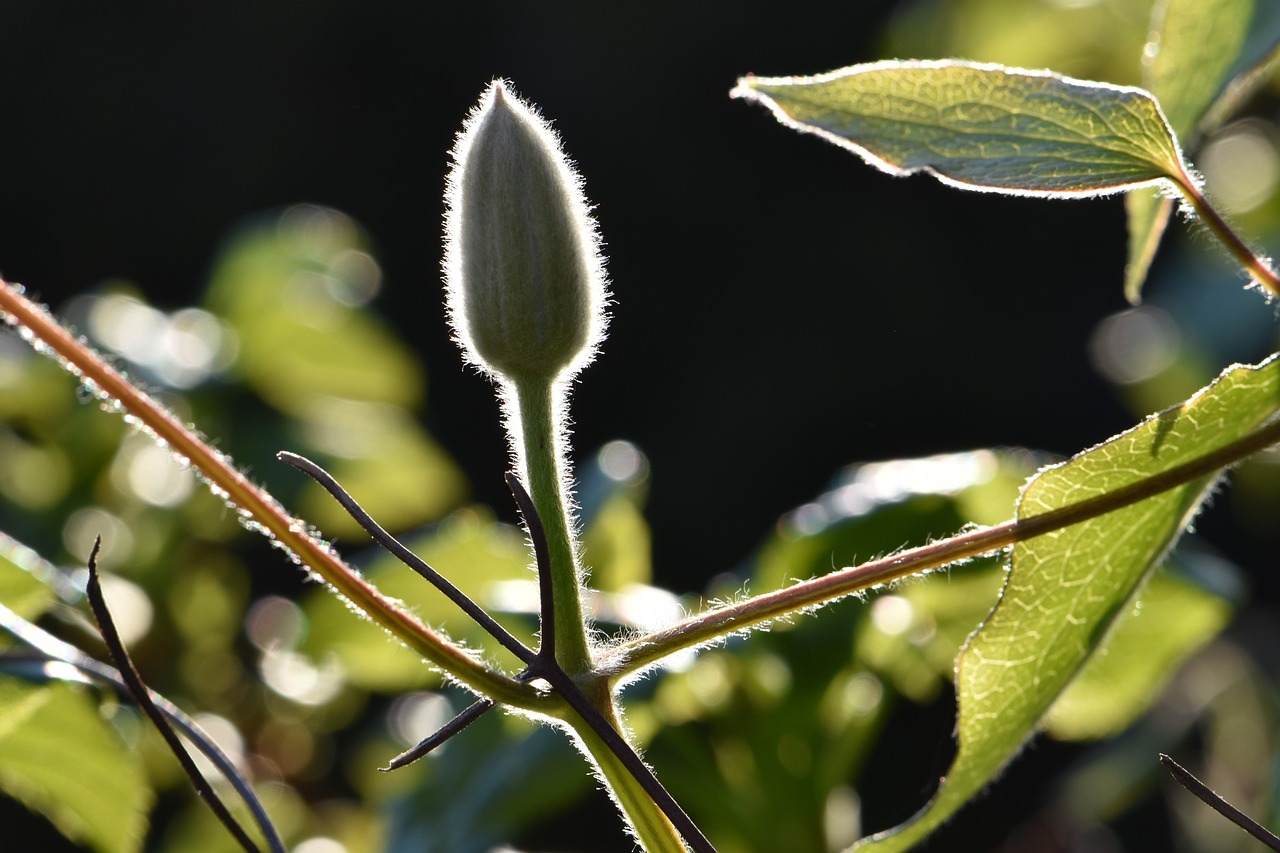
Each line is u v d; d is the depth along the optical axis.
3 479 1.01
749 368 3.58
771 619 0.54
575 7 3.74
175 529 0.99
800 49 3.72
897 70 0.55
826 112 0.55
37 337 0.53
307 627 0.78
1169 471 0.54
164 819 0.90
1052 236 3.33
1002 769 0.57
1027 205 3.36
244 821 0.70
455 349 3.12
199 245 3.56
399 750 0.81
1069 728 0.71
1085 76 1.24
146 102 3.58
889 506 0.69
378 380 1.12
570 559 0.55
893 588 0.69
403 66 3.71
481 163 0.55
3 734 0.62
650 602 0.71
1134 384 1.26
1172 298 1.14
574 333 0.55
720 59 3.71
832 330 3.54
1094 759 1.00
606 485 0.80
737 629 0.54
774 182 3.65
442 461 1.09
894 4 3.67
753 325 3.61
